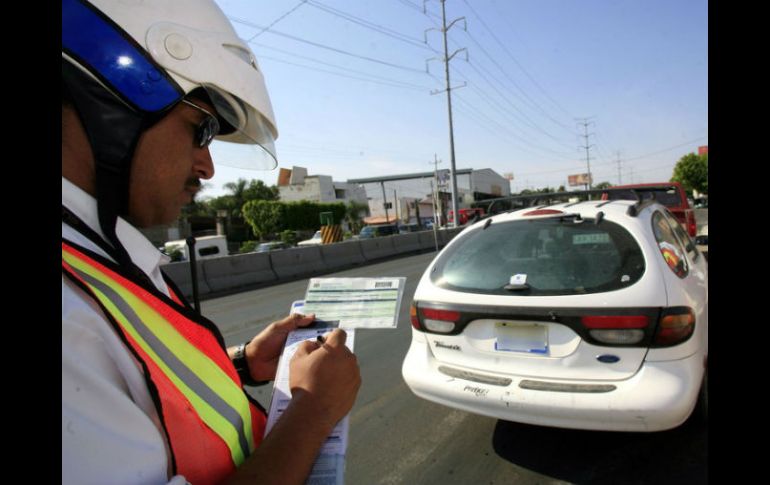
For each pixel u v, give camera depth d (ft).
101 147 2.27
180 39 2.45
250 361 3.72
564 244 8.19
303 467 2.39
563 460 7.88
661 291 6.95
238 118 2.91
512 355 7.67
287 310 25.68
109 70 2.24
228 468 2.36
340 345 2.97
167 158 2.53
